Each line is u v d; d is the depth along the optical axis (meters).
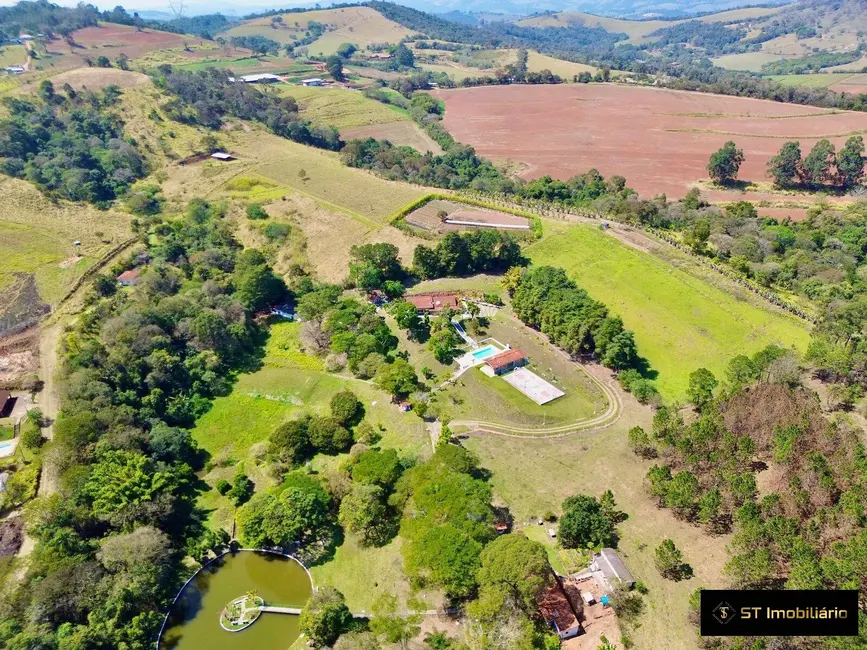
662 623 65.50
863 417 93.31
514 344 123.81
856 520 68.88
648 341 120.81
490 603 61.81
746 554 66.88
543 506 83.75
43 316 125.56
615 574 70.62
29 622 63.72
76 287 136.00
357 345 119.06
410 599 70.88
